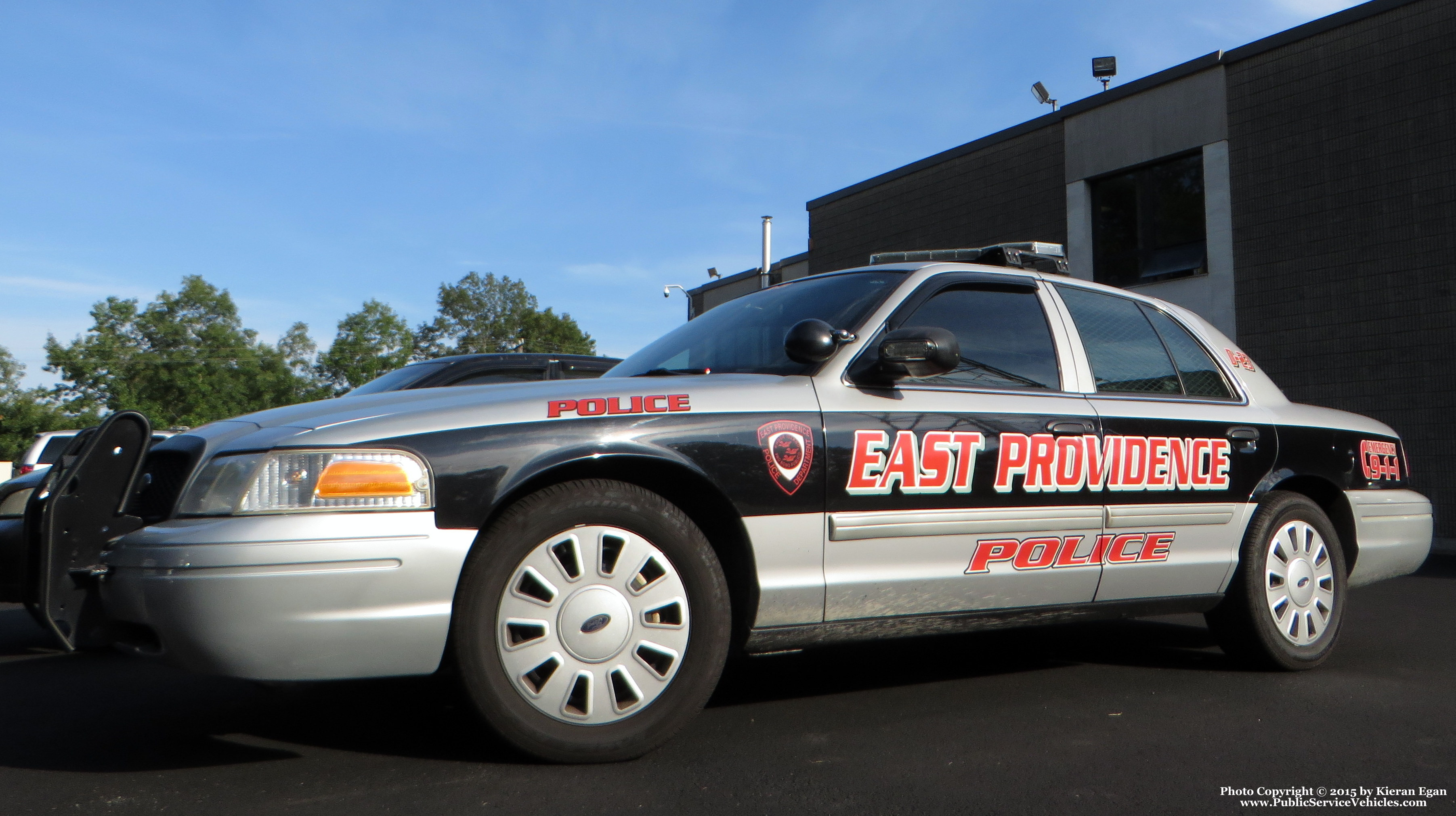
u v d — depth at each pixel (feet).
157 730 11.30
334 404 10.37
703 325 14.05
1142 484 13.16
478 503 9.41
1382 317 38.40
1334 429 15.64
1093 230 48.52
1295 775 9.75
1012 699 12.73
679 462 10.23
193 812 8.63
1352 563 15.71
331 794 9.04
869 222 59.77
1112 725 11.51
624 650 9.92
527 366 22.07
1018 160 51.75
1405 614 20.27
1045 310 13.44
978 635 17.39
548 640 9.67
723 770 9.77
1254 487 14.29
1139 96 46.42
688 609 10.18
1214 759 10.25
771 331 12.63
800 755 10.29
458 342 316.81
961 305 12.73
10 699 13.01
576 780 9.42
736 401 10.77
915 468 11.46
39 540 10.14
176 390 226.79
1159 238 46.14
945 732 11.18
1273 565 14.37
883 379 11.53
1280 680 13.92
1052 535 12.40
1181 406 13.97
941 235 55.47
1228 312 42.75
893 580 11.31
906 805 8.86
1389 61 38.47
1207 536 13.83
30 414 205.98
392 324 241.96
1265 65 42.01
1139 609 13.47
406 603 9.09
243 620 8.64
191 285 237.04
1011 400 12.42
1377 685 13.67
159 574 8.76
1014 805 8.90
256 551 8.70
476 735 10.87
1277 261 41.42
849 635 11.30
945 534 11.64
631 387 10.59
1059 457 12.47
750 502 10.57
